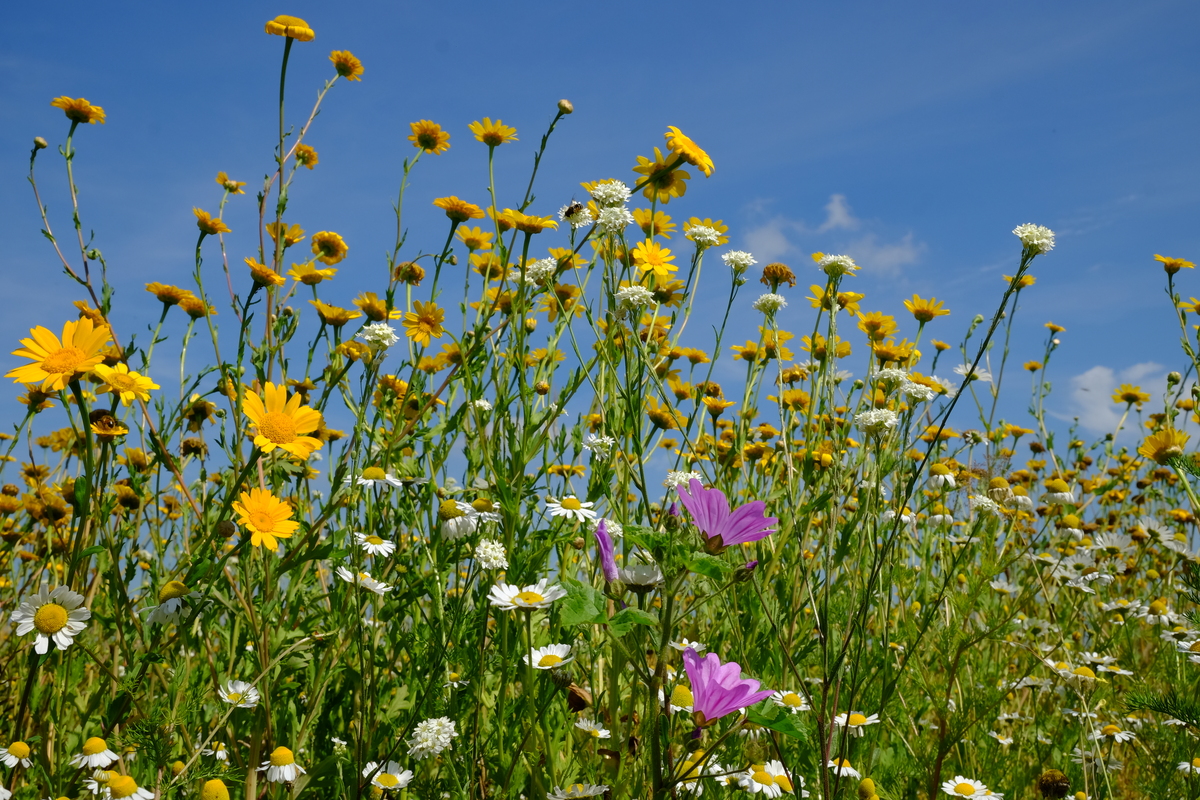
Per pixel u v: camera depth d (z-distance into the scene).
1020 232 0.56
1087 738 0.80
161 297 0.76
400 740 0.61
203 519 0.72
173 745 0.67
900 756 0.75
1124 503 1.40
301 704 0.73
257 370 0.73
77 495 0.61
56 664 0.72
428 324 0.81
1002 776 0.77
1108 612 1.04
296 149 0.87
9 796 0.62
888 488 0.71
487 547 0.62
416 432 0.74
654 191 0.76
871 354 0.76
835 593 0.72
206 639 0.67
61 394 0.66
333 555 0.65
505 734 0.65
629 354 0.65
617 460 0.73
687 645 0.63
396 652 0.67
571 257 0.75
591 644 0.69
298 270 0.81
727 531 0.51
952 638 0.70
